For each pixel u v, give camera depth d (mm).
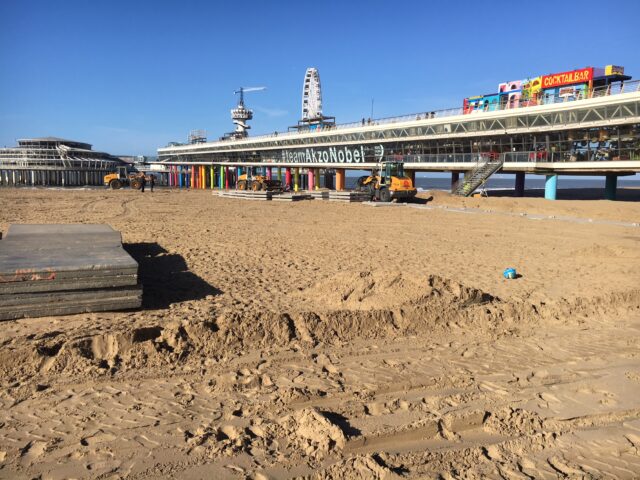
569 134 36281
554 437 4109
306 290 8406
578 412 4559
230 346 5902
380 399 4691
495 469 3615
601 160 34844
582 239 17250
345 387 4910
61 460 3562
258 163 75562
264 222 21438
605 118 33031
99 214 23891
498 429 4188
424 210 28641
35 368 5094
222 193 40969
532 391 4996
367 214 26141
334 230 18938
